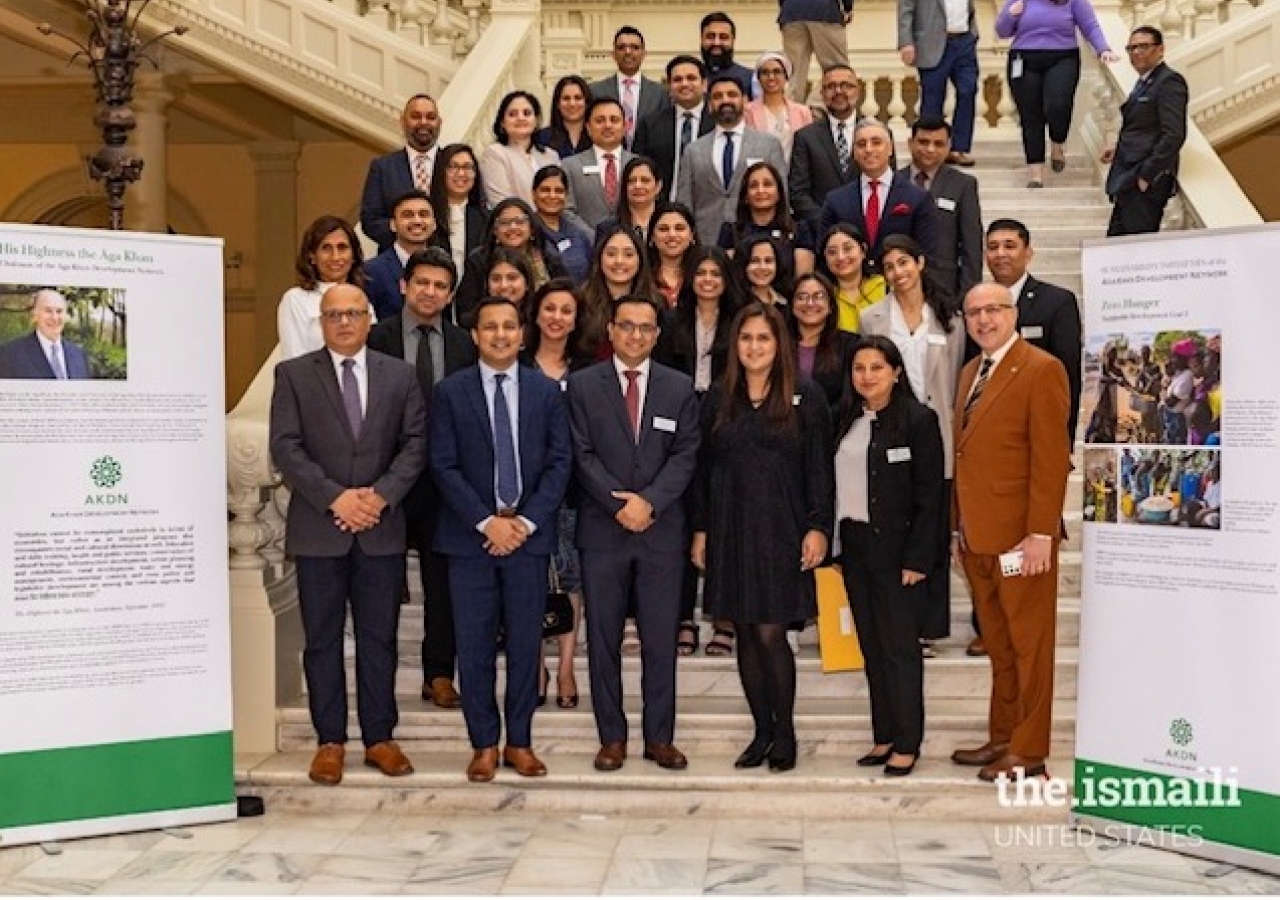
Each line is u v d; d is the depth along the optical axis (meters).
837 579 5.66
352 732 5.75
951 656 5.98
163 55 9.66
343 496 5.10
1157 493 4.78
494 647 5.29
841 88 7.17
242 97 11.83
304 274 5.81
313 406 5.20
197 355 5.14
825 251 5.99
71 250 4.93
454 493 5.16
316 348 5.69
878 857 4.73
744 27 12.38
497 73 8.88
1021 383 5.01
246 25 9.25
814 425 5.25
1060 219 8.28
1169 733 4.76
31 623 4.88
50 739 4.90
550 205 6.57
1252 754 4.59
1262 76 8.91
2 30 9.86
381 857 4.74
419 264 5.58
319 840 4.93
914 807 5.16
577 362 5.79
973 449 5.10
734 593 5.21
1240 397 4.61
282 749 5.70
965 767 5.35
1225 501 4.63
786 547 5.19
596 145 7.16
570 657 5.80
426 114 6.87
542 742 5.62
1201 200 7.53
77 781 4.93
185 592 5.11
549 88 11.34
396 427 5.26
